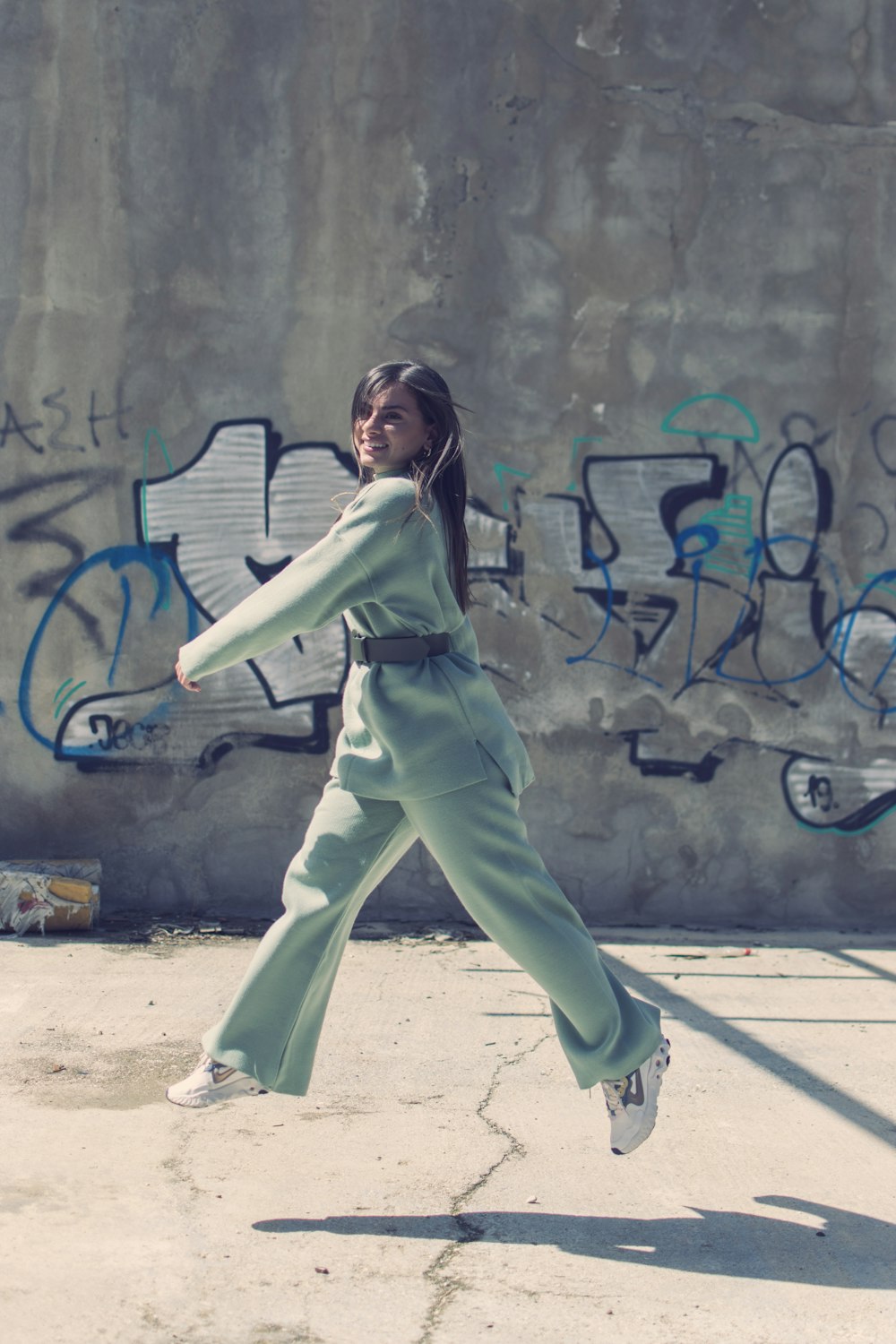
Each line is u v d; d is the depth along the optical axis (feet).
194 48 17.13
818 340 17.74
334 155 17.25
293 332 17.31
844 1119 10.91
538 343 17.48
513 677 17.61
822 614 17.87
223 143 17.20
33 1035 12.26
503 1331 7.28
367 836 9.07
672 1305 7.64
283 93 17.19
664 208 17.54
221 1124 10.26
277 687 17.48
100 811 17.48
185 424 17.34
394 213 17.33
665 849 17.81
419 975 14.90
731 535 17.72
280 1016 8.92
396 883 17.58
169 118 17.16
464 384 17.44
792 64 17.57
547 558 17.57
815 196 17.67
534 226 17.44
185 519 17.40
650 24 17.44
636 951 16.31
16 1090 10.80
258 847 17.56
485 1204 8.97
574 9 17.38
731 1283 7.95
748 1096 11.41
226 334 17.31
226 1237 8.30
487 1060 12.04
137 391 17.29
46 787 17.43
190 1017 12.96
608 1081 9.08
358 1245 8.27
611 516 17.61
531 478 17.52
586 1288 7.82
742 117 17.58
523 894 8.93
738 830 17.87
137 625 17.40
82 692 17.42
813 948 16.76
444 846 8.89
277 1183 9.19
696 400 17.63
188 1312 7.38
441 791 8.79
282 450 17.38
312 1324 7.29
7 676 17.37
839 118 17.63
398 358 17.37
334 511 17.39
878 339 17.79
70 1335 7.07
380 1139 10.10
